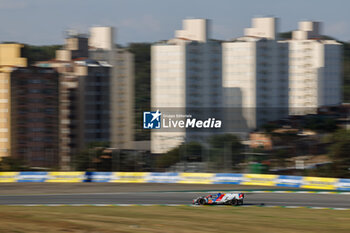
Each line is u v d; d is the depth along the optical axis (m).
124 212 120.25
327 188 174.88
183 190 176.12
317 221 102.56
